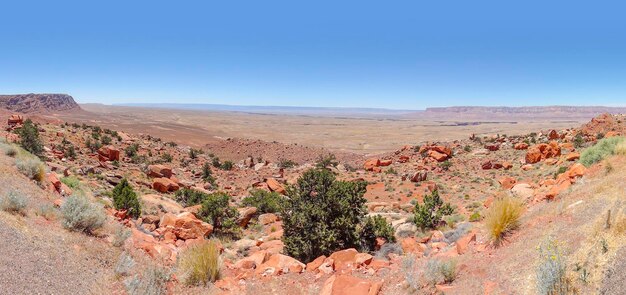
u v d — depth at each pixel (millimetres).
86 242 10031
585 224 7750
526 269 7078
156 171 45938
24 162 15828
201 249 10680
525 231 9227
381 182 49562
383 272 10227
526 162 50188
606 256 5934
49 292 7059
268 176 59719
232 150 111000
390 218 23172
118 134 82625
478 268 8219
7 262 7324
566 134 65812
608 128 62969
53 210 11531
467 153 67375
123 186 22781
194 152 87812
